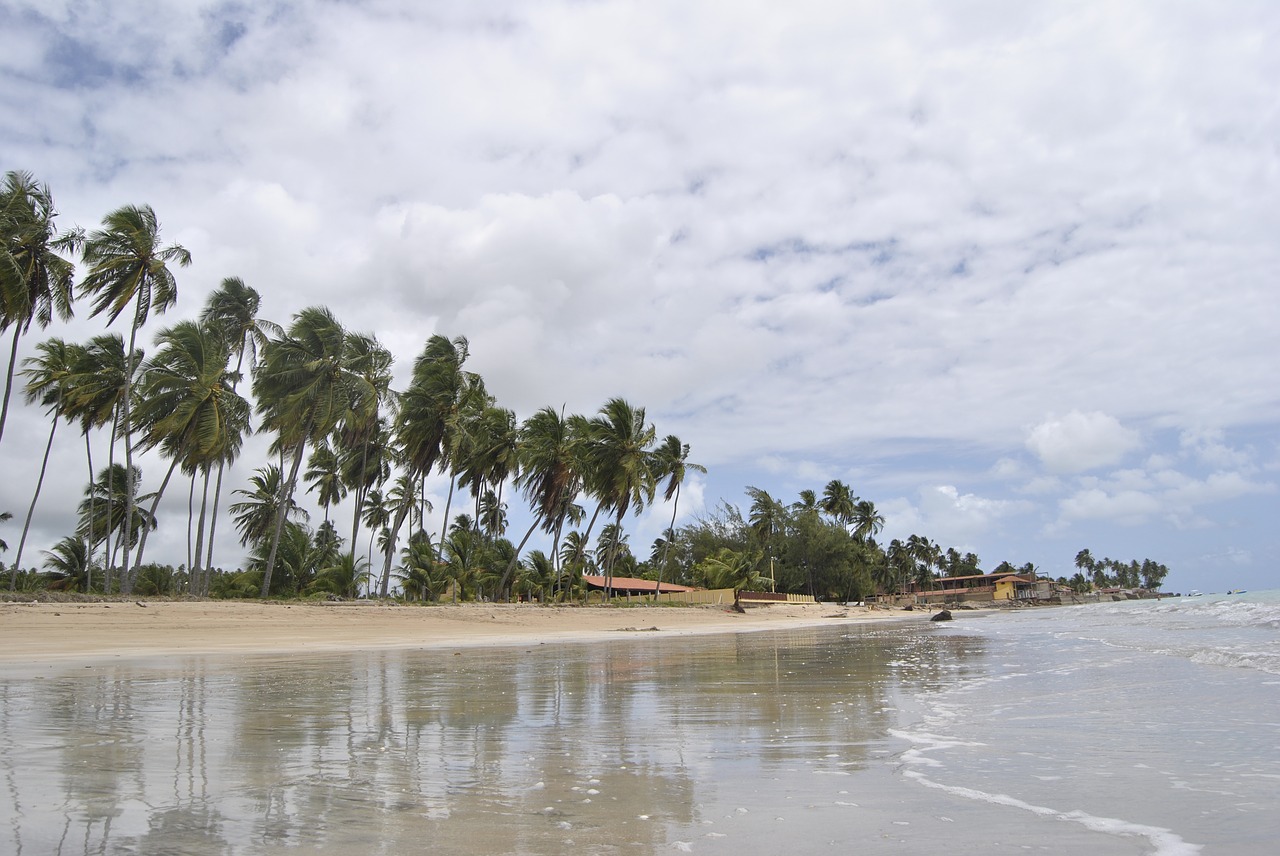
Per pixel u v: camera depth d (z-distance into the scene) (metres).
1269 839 3.77
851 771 5.30
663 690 10.29
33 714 7.64
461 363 47.28
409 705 8.62
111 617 23.36
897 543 133.75
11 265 26.66
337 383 37.50
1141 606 65.00
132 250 32.56
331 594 39.44
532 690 10.25
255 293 39.38
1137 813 4.23
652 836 3.79
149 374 33.50
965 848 3.64
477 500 55.34
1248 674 11.08
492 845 3.62
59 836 3.63
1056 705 8.52
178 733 6.58
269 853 3.45
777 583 90.06
